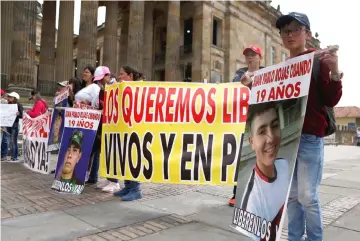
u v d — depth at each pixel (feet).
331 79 8.30
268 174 8.82
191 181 14.48
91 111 19.15
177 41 93.45
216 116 14.53
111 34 89.61
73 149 19.33
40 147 23.06
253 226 9.07
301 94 8.23
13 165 29.71
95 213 14.85
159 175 14.73
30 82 59.47
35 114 25.49
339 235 12.39
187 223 13.62
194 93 14.90
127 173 15.25
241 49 114.01
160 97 15.12
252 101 10.21
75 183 18.78
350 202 17.92
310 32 9.18
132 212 15.15
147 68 98.48
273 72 9.41
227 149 14.33
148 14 99.96
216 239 11.70
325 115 9.02
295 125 8.20
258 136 9.53
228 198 18.49
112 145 15.99
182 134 14.70
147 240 11.48
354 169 33.60
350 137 139.03
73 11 76.23
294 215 9.79
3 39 61.77
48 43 82.23
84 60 74.38
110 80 21.52
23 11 59.41
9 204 16.15
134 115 15.31
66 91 21.31
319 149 8.89
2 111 30.86
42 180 22.89
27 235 11.79
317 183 8.93
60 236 11.75
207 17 101.65
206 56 99.96
